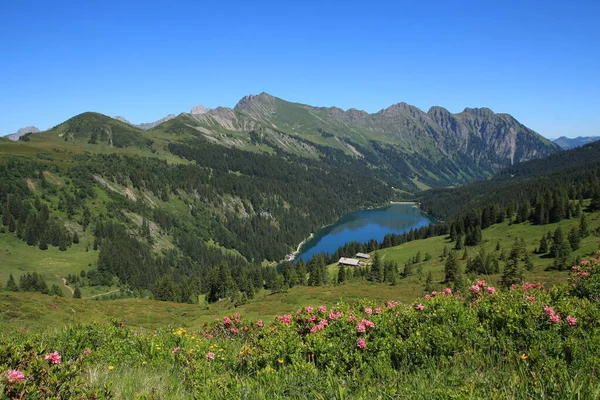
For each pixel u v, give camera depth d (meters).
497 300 7.47
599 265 9.23
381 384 5.20
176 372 7.20
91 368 6.80
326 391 5.08
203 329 11.91
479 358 5.62
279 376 5.76
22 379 4.53
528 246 118.25
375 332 6.80
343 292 56.50
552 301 7.42
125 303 56.31
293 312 9.15
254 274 120.62
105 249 171.50
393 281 94.88
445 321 6.81
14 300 38.50
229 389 5.40
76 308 41.97
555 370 4.78
